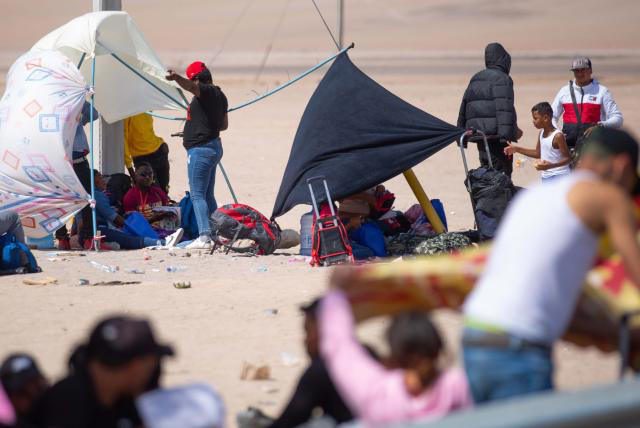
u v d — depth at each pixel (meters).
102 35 46.50
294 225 52.16
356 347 14.32
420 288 15.05
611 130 14.84
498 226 37.66
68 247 44.81
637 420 11.94
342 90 42.16
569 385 21.98
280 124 107.75
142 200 46.47
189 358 24.55
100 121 49.66
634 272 13.35
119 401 14.46
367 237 39.31
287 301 31.22
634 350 15.54
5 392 15.23
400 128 40.62
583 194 13.65
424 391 14.12
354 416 15.85
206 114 43.75
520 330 13.62
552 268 13.64
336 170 39.34
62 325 28.39
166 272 37.41
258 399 21.23
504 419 11.28
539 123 39.88
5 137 41.97
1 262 36.88
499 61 41.84
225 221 41.31
